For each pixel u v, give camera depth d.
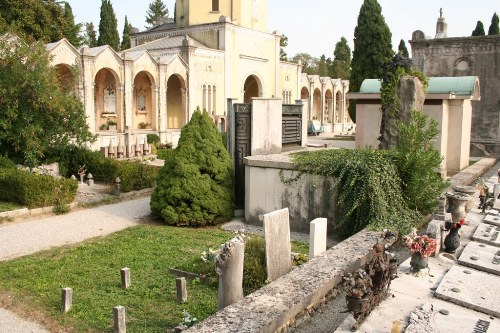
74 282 10.18
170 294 9.49
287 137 18.28
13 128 20.78
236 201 16.44
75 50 32.03
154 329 8.05
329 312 7.96
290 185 14.27
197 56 41.09
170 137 39.41
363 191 12.41
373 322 6.98
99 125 40.75
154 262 11.44
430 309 7.27
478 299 7.59
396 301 7.72
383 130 17.12
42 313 8.70
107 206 18.59
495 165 27.88
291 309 7.00
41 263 11.47
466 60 33.78
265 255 9.39
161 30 47.84
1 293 9.61
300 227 14.22
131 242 13.28
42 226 15.32
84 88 32.66
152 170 22.70
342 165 13.11
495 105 33.03
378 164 12.77
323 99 63.62
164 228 15.00
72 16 52.22
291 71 55.44
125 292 9.62
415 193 12.86
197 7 45.53
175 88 42.91
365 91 23.83
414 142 13.35
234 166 16.38
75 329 8.09
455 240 10.25
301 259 10.60
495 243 10.76
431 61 35.00
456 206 12.61
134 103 41.91
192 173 15.18
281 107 17.23
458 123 22.38
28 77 20.44
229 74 44.44
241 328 6.25
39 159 23.22
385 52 41.91
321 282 7.94
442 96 20.59
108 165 22.86
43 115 21.72
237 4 45.22
